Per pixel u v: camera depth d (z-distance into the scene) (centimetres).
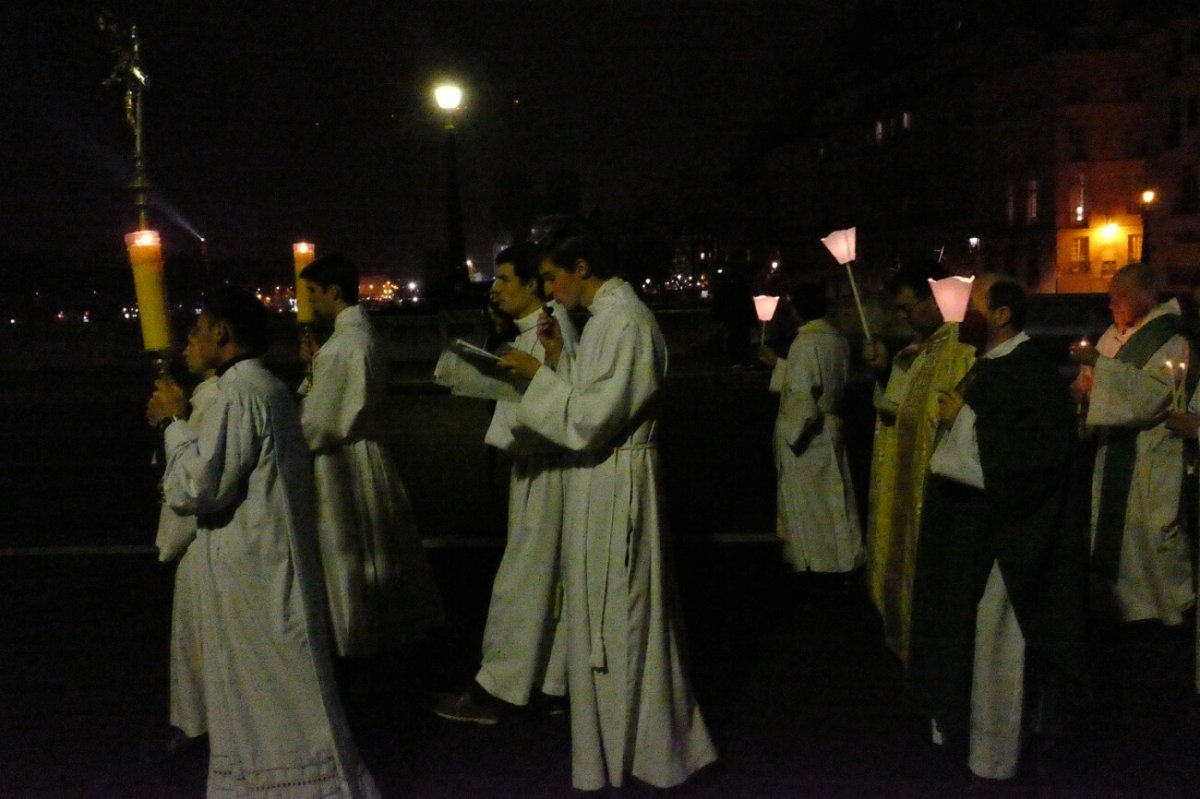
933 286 438
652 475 425
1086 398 634
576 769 427
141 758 475
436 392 2062
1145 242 4003
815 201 6112
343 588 552
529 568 485
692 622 656
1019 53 4584
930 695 446
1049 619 429
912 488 507
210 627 372
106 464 1340
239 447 360
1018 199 4616
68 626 664
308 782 370
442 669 586
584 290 427
